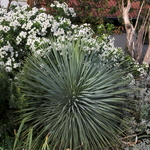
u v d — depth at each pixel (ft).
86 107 12.21
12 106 11.82
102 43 15.02
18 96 12.13
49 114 12.51
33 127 11.80
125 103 13.30
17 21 14.30
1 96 11.96
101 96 12.53
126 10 19.94
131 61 15.79
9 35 14.29
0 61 13.50
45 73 12.86
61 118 11.80
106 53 14.64
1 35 14.33
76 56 13.24
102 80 13.17
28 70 12.86
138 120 14.38
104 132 12.23
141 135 14.17
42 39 13.82
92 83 12.95
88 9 21.88
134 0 21.80
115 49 14.94
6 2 21.12
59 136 11.89
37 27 14.43
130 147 13.05
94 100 12.43
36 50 13.50
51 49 13.93
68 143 12.01
